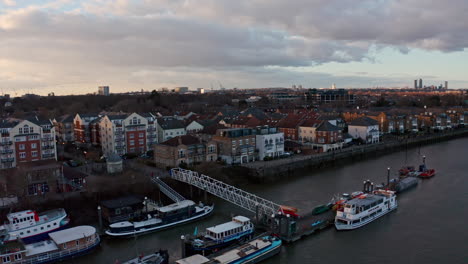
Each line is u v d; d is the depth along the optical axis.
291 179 113.75
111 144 127.06
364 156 151.25
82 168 108.56
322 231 72.69
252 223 70.44
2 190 79.50
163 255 58.56
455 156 148.88
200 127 157.25
